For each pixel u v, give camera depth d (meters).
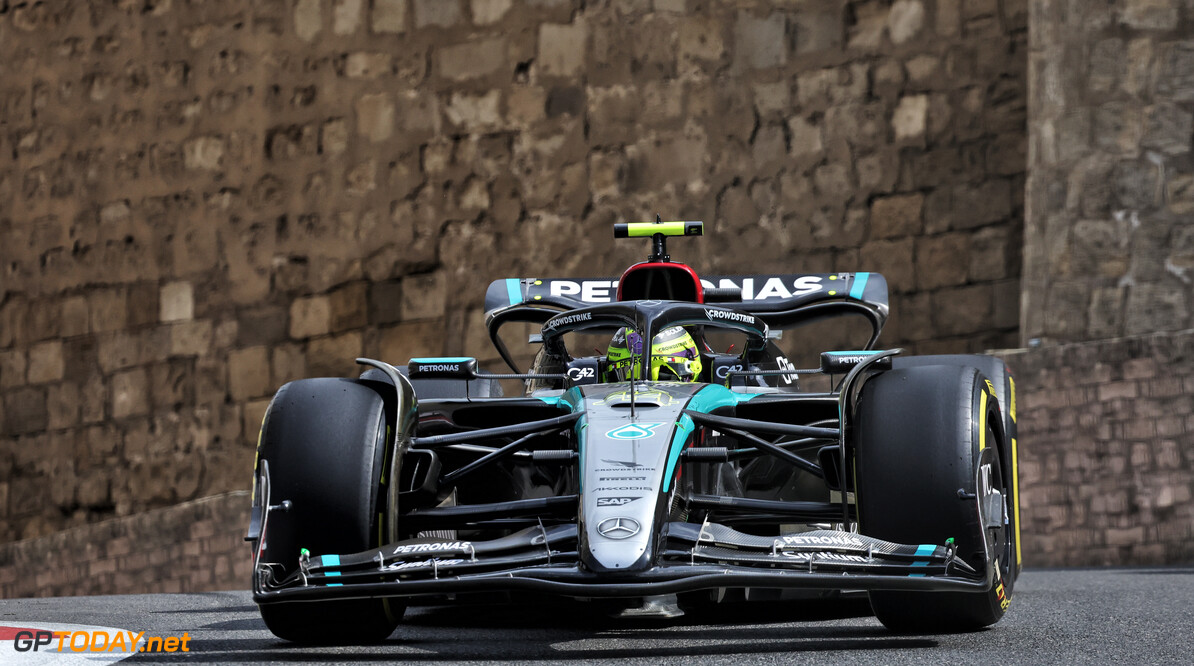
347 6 57.78
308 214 57.69
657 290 20.41
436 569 13.49
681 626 17.20
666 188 52.69
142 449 59.28
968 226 47.41
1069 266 42.56
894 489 14.11
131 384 59.84
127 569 55.75
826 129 50.31
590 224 53.62
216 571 53.09
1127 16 42.50
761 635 15.40
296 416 14.80
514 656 13.41
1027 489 41.19
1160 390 39.47
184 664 13.20
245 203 58.66
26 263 62.38
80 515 60.22
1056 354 41.31
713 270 51.66
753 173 51.44
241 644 15.30
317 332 57.09
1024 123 46.88
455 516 15.38
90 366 60.72
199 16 60.06
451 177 55.78
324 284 57.16
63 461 60.81
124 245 60.50
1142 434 39.59
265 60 58.81
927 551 13.59
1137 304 41.34
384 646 14.84
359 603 14.90
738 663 12.40
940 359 19.31
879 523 14.16
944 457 14.03
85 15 62.19
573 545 14.10
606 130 53.72
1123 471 39.75
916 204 48.44
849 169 49.75
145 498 59.03
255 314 58.03
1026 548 41.03
